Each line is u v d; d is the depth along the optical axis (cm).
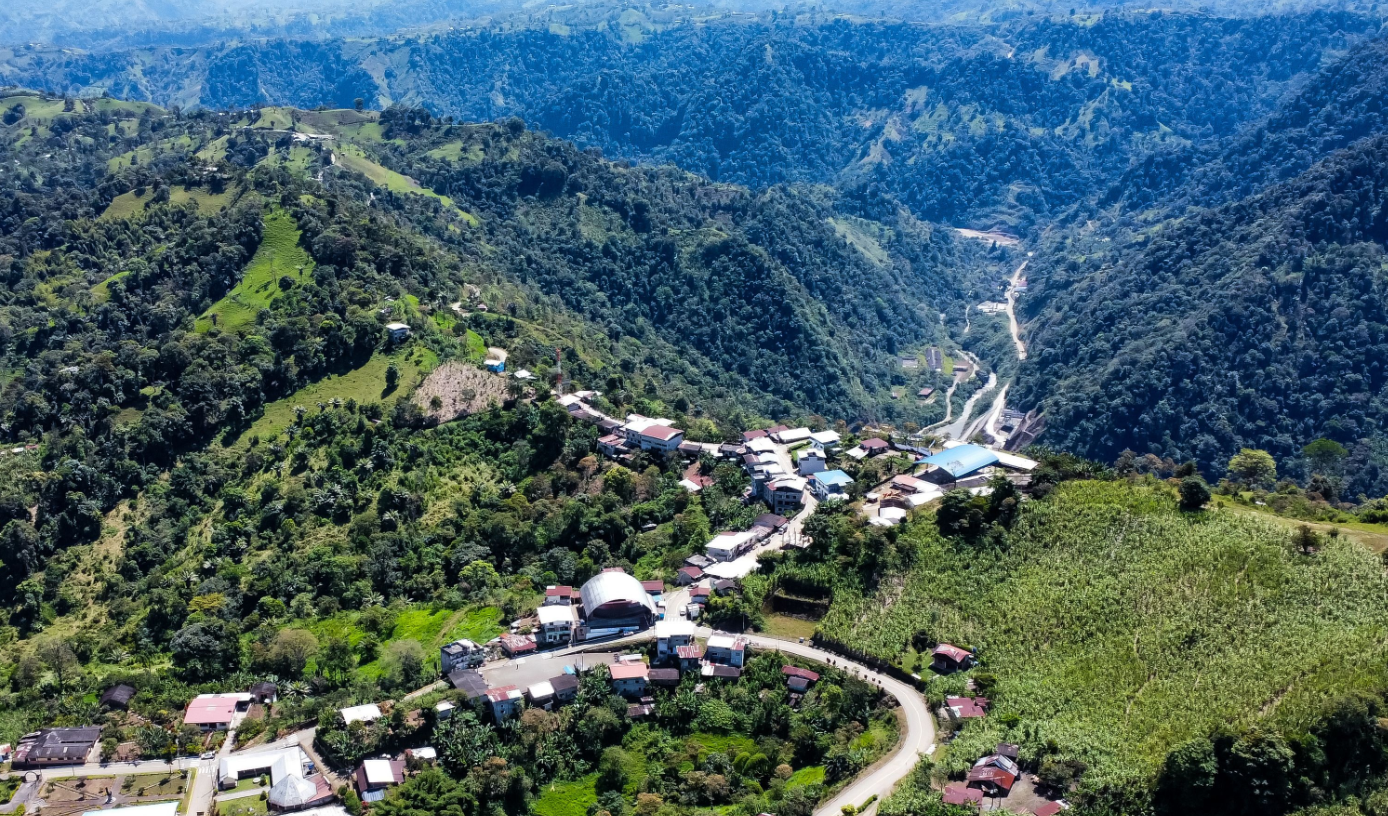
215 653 15375
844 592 15175
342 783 12375
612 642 14700
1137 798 10762
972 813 10600
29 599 17350
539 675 13988
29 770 12775
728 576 16075
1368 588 13600
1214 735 10850
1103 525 15800
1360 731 10806
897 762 12081
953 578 15262
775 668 13900
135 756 13050
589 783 12575
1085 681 12800
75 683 15075
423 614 16338
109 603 17662
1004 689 12938
